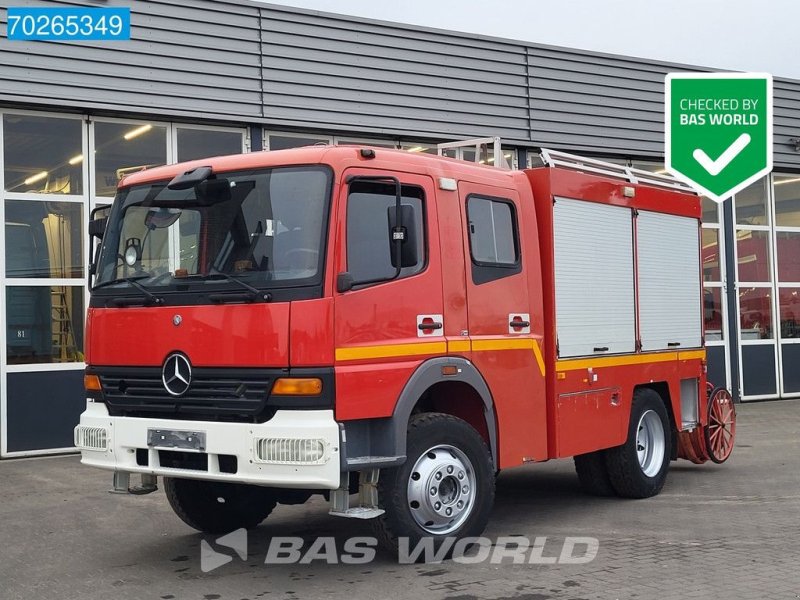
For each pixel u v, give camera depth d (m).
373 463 5.94
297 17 13.18
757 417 15.38
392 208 6.01
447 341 6.56
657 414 9.05
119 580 6.19
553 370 7.61
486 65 14.92
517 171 7.71
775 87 17.80
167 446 6.10
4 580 6.24
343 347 5.84
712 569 6.20
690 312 9.74
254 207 6.14
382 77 13.89
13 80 11.14
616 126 16.33
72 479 9.91
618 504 8.60
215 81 12.50
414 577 6.08
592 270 8.21
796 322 18.27
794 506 8.34
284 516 8.34
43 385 11.37
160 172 6.76
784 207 18.28
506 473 10.62
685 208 9.75
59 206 11.62
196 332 6.05
